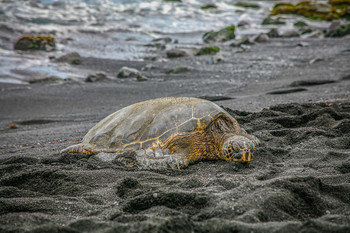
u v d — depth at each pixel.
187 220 9.20
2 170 15.62
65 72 52.31
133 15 101.56
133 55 64.62
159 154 15.84
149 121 17.02
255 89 37.94
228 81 43.66
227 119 17.11
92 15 94.81
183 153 16.12
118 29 85.94
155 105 17.94
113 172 14.88
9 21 77.19
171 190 11.59
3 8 85.69
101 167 15.59
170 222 9.00
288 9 125.12
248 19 114.06
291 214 10.38
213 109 16.88
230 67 52.84
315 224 8.75
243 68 51.69
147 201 11.24
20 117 33.38
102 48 68.62
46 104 37.94
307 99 28.94
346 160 14.62
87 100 39.00
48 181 14.20
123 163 15.84
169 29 92.12
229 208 10.15
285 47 69.81
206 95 36.16
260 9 134.38
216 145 16.42
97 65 56.88
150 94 39.84
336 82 36.75
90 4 104.44
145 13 105.12
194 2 129.75
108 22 90.75
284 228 8.72
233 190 11.27
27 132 27.25
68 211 11.09
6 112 35.16
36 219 10.05
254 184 11.59
